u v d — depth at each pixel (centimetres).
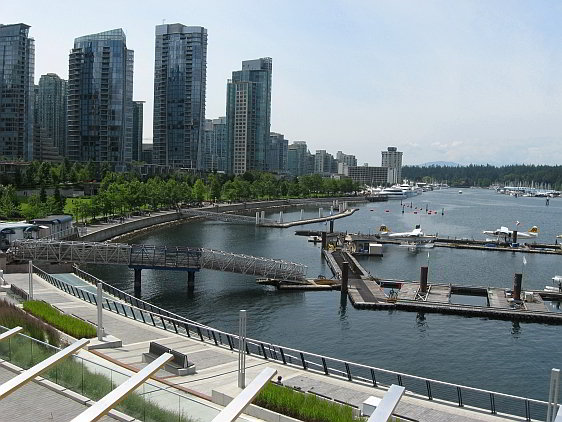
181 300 9756
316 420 3497
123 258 10288
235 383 4509
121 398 2606
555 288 11188
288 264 11069
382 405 2375
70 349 3247
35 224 12912
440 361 7038
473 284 12194
